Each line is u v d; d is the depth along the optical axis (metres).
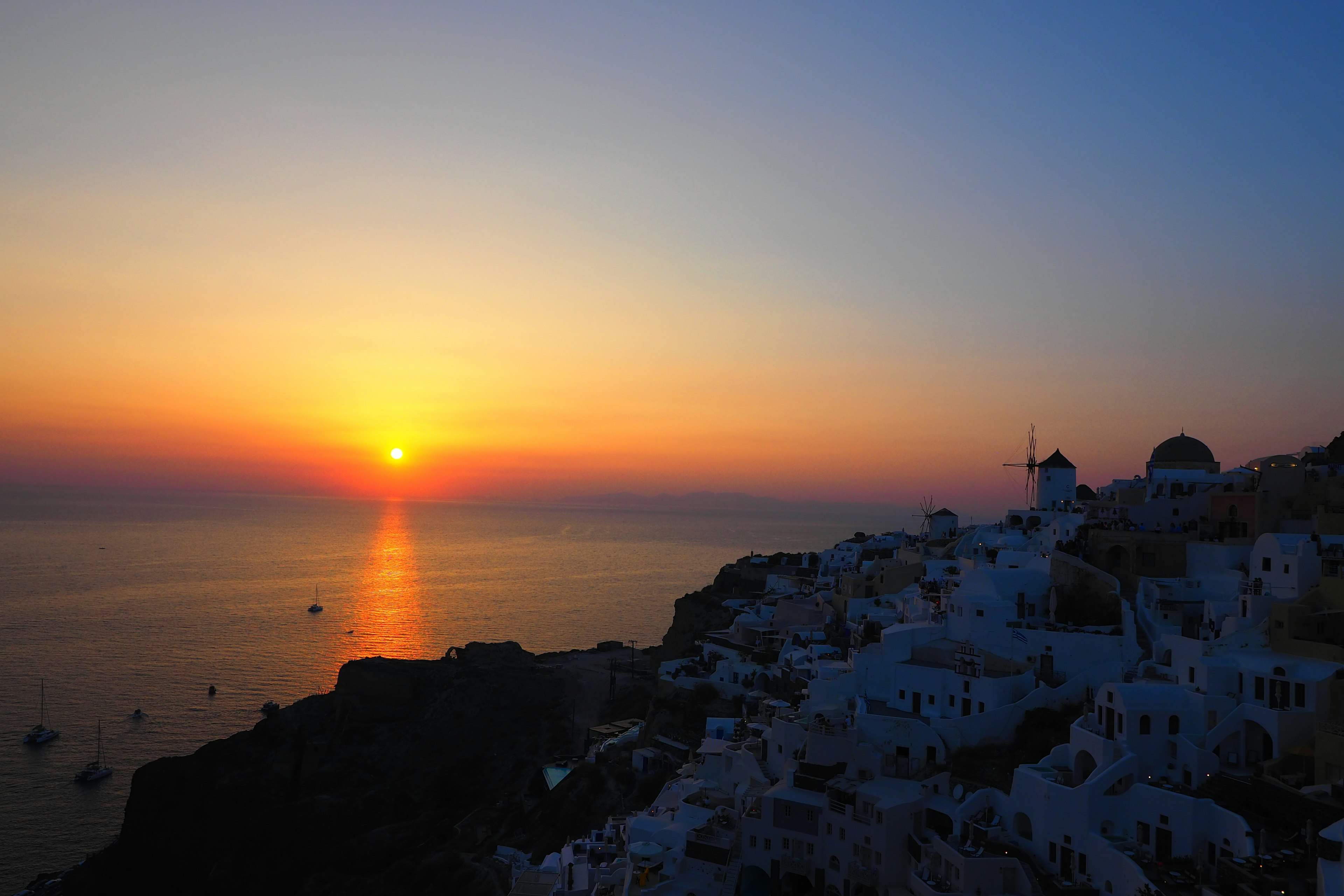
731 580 191.00
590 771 113.75
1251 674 63.09
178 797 137.62
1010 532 116.19
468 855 110.50
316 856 130.62
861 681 83.19
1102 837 57.81
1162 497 99.94
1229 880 50.03
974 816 64.88
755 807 74.00
